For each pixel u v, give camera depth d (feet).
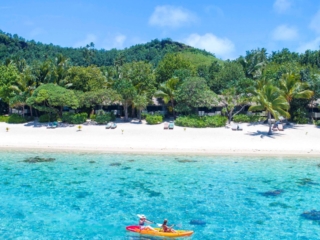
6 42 570.87
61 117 187.73
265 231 60.90
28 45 599.98
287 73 185.88
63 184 88.89
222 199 77.97
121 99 182.60
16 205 73.46
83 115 186.29
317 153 125.29
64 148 132.87
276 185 88.74
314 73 204.74
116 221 65.16
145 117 200.23
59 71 204.74
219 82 252.21
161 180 92.94
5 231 60.44
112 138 147.02
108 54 599.16
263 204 74.74
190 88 182.50
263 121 187.01
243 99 183.52
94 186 87.25
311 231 60.95
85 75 209.67
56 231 60.54
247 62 285.64
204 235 59.36
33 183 89.66
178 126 175.94
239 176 97.19
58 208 71.77
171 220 65.92
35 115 213.05
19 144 136.98
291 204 74.79
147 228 60.39
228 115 192.03
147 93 201.98
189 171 102.53
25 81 196.13
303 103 191.62
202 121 174.19
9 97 199.93
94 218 66.54
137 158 118.42
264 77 203.41
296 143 139.13
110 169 104.22
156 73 241.14
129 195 80.43
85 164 110.01
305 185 88.74
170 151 127.65
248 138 147.54
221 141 142.31
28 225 63.10
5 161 113.91
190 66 247.70
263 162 113.91
